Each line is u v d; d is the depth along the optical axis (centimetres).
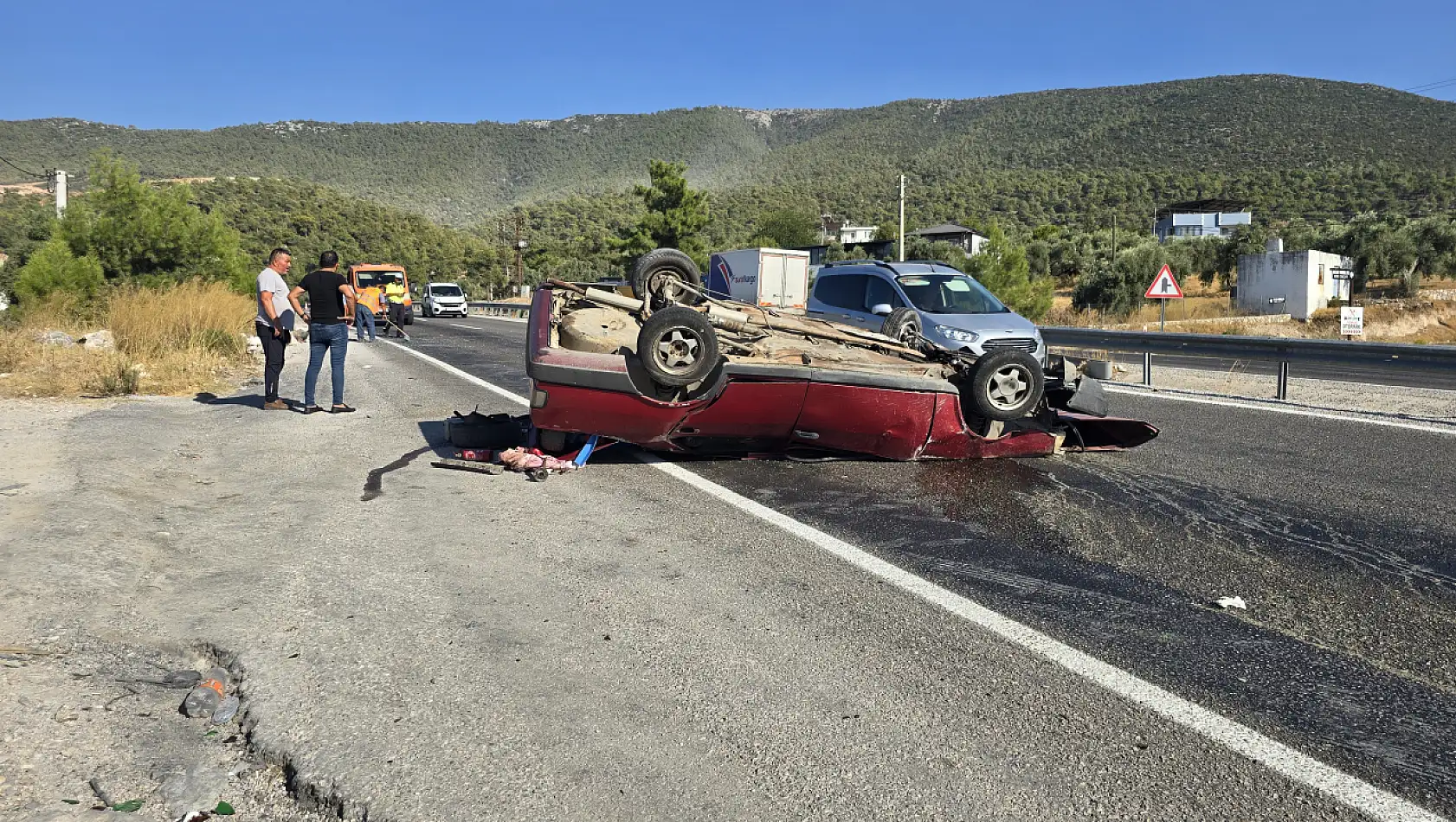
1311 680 358
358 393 1197
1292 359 1549
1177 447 838
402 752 294
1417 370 1628
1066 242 7375
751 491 665
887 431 723
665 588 455
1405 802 273
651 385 675
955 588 459
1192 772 289
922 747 302
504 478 701
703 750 299
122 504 564
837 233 11950
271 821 261
